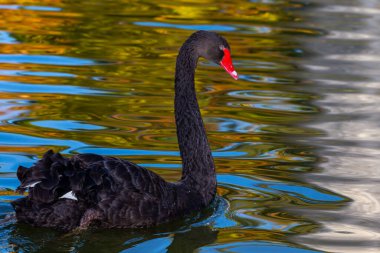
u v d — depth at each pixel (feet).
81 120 45.44
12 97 49.03
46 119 45.37
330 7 80.64
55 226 29.60
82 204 29.81
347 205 35.32
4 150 40.09
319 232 32.32
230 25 70.90
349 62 61.31
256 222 33.37
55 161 29.68
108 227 30.81
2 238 30.09
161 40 64.28
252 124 46.62
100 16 72.18
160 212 31.96
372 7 81.05
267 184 37.76
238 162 40.45
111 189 30.45
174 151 41.24
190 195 34.17
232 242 31.32
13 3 75.00
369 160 41.24
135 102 49.42
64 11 73.31
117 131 43.88
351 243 31.14
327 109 50.21
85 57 58.85
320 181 38.27
